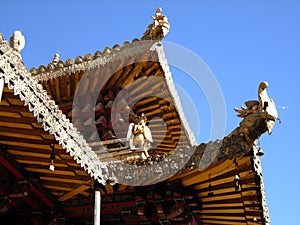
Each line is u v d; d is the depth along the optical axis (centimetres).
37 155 1427
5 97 1155
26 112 1216
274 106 1425
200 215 1855
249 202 1625
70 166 1468
